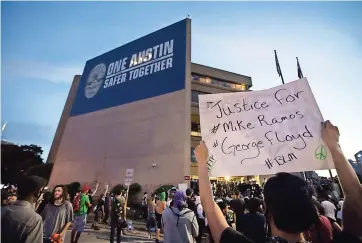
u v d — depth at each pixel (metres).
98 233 9.92
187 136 19.20
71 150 26.72
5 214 2.18
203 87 28.61
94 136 25.62
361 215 1.18
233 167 1.98
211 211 1.23
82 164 24.78
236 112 2.17
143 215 15.97
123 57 28.11
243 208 4.78
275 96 2.12
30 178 2.42
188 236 3.38
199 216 7.23
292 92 2.07
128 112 24.05
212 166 2.02
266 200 1.11
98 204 12.32
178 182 17.88
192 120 26.80
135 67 26.17
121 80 26.73
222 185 20.14
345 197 1.28
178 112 20.48
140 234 10.38
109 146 23.75
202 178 1.35
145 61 25.53
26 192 2.36
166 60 23.72
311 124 1.90
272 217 1.08
